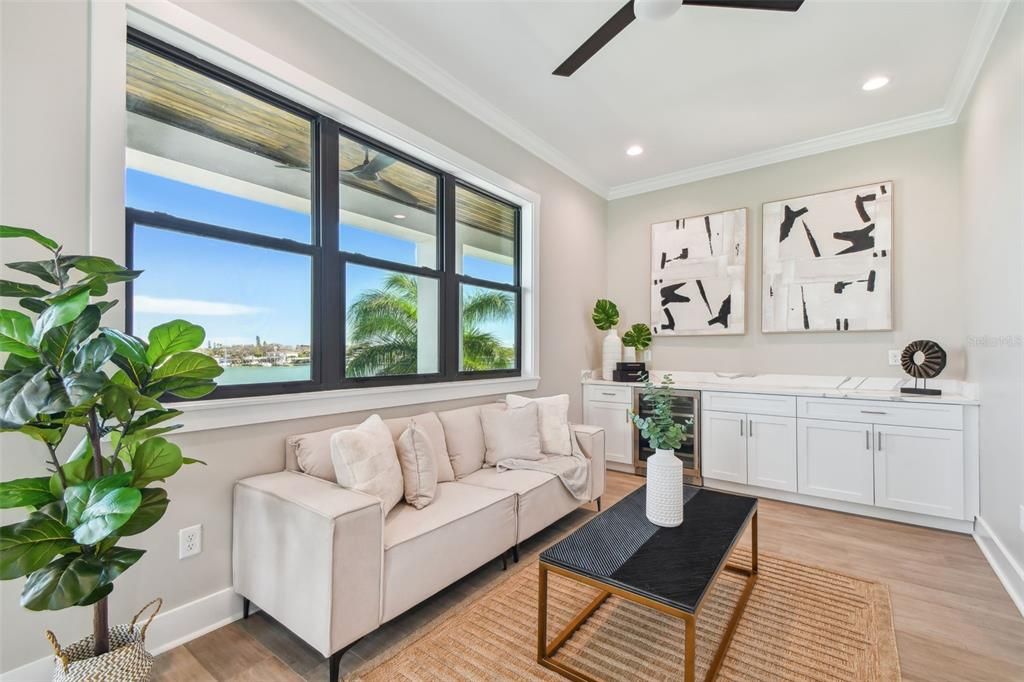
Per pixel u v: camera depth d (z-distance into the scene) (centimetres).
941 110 323
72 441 154
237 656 172
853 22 237
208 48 184
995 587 219
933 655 170
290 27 212
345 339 248
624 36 249
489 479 262
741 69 279
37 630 148
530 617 197
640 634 184
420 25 242
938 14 231
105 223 160
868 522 304
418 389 281
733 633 182
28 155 146
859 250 356
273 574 173
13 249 144
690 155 404
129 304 175
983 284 263
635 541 175
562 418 316
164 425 171
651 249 461
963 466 281
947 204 326
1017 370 209
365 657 172
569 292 427
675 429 194
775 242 393
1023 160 199
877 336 352
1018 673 161
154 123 184
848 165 364
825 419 326
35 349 116
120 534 128
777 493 351
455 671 164
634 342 442
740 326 408
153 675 161
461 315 329
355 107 238
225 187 204
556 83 296
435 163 296
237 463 195
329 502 165
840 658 169
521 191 361
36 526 113
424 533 188
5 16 142
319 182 236
